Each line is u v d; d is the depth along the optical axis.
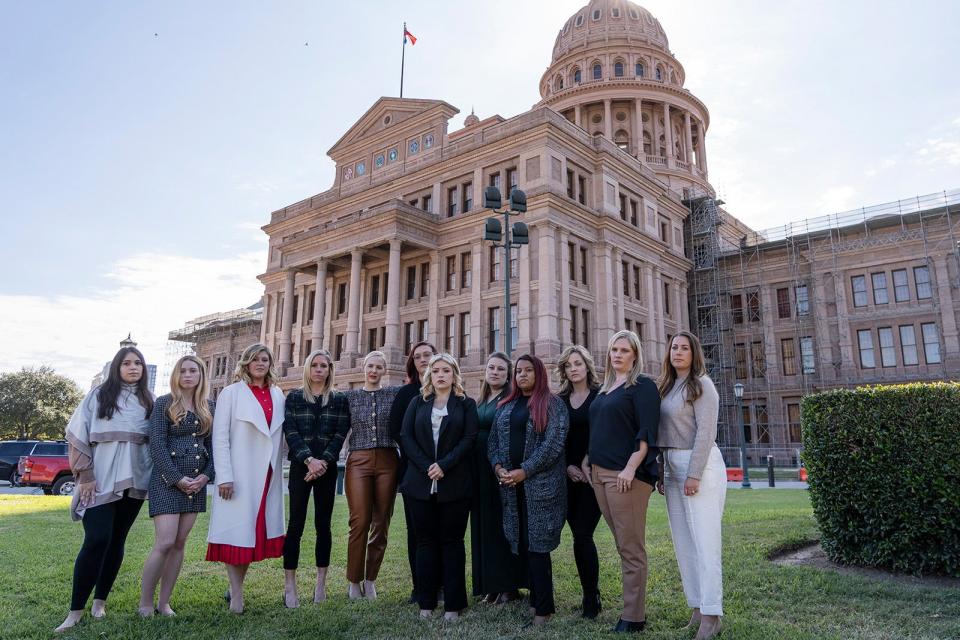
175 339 68.44
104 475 5.77
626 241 38.22
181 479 5.85
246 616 5.75
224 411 6.24
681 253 45.06
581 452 6.15
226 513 6.01
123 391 6.07
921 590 6.30
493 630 5.32
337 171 47.22
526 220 33.47
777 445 41.12
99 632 5.15
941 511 6.86
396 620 5.65
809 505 14.04
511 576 6.28
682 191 51.16
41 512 13.18
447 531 5.97
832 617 5.50
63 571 7.25
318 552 6.51
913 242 37.62
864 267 39.28
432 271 37.56
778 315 43.00
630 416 5.64
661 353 39.84
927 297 36.91
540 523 5.64
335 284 44.00
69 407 64.19
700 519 5.30
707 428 5.43
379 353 7.24
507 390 6.77
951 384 7.14
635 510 5.42
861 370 38.44
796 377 41.34
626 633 5.19
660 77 59.91
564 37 64.88
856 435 7.52
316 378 6.88
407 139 42.28
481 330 34.34
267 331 48.94
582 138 37.00
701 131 58.16
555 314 31.95
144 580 5.77
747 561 7.57
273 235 50.72
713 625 5.05
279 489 6.42
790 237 42.16
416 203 40.38
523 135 34.59
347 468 6.84
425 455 6.12
